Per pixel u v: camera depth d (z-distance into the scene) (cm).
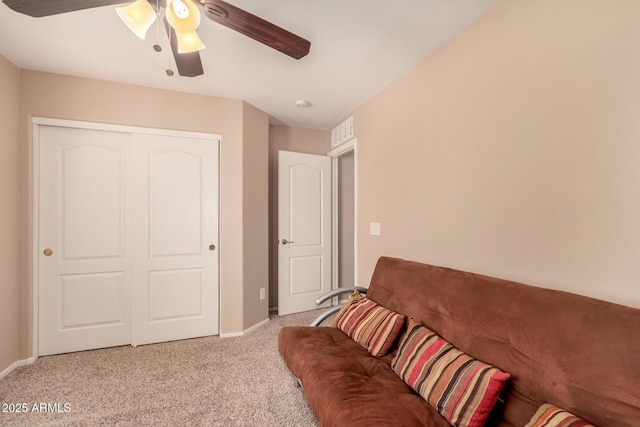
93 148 239
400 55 196
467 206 167
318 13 155
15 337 209
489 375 104
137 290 248
